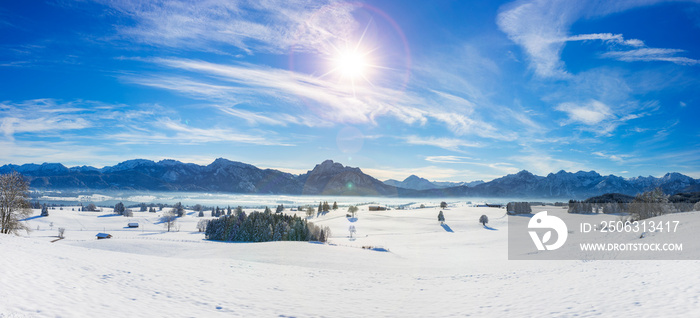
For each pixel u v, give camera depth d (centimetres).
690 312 1459
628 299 1780
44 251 2403
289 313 1708
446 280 3125
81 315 1275
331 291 2392
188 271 2559
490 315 1702
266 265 3391
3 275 1595
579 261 4075
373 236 13750
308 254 5750
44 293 1450
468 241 10406
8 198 5209
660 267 2645
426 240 11619
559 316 1578
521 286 2570
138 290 1817
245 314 1628
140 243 7800
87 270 2038
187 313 1536
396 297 2261
